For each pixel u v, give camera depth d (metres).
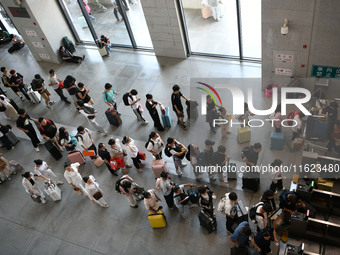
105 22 12.81
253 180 7.24
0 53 14.77
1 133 10.13
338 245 6.70
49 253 7.77
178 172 8.43
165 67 12.00
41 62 13.77
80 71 12.77
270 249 6.36
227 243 7.15
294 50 9.06
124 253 7.46
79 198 8.71
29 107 11.80
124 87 11.59
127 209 8.23
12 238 8.23
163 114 9.53
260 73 10.90
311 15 8.13
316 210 7.17
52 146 9.50
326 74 9.11
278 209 6.89
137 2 11.74
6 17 15.66
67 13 13.15
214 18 10.90
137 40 12.98
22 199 9.05
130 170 8.99
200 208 7.84
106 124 10.47
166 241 7.47
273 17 8.61
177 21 10.97
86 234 7.96
